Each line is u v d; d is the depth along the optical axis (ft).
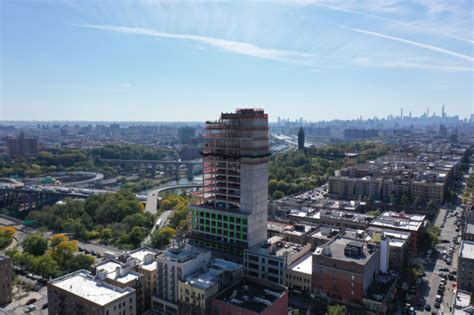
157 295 607.78
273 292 552.82
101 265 650.84
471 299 570.05
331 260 638.94
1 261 641.81
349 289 622.95
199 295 542.57
